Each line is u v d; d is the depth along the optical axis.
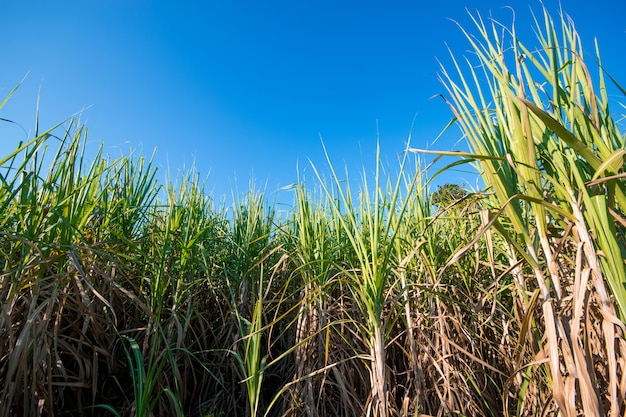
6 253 2.09
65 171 2.16
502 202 1.77
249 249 3.52
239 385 3.06
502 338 2.74
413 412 2.63
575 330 1.49
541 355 1.75
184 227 3.11
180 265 2.89
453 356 2.77
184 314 3.09
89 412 2.56
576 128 1.72
